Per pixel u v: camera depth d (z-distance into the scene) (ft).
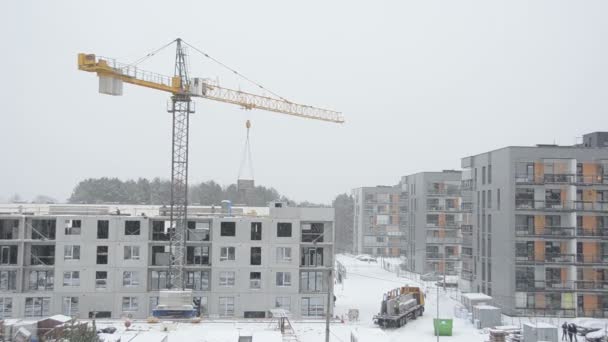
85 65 297.12
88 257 254.27
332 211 262.67
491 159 282.36
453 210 431.02
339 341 202.80
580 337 214.48
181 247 259.19
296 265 259.39
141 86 314.35
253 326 231.09
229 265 258.57
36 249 257.96
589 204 261.44
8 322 193.36
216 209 299.58
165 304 243.60
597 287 257.14
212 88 371.97
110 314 254.06
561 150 261.65
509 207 260.42
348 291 338.34
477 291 295.89
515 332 211.41
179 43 321.32
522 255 259.39
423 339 211.00
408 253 465.47
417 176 447.01
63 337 166.30
